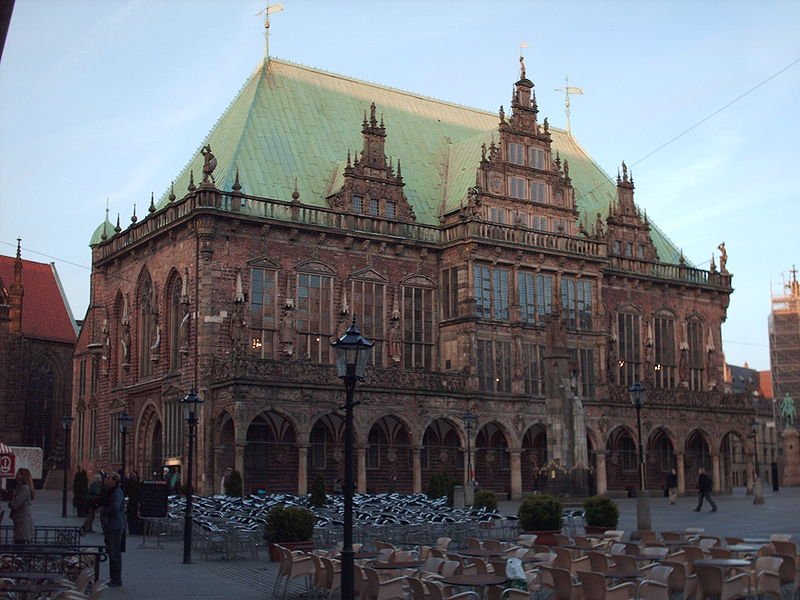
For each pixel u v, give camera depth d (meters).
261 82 78.19
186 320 66.62
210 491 63.12
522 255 76.50
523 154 80.19
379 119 83.50
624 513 56.81
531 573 22.50
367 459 68.75
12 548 23.98
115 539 27.45
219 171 71.69
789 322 144.62
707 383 91.31
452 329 74.38
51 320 113.62
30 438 108.56
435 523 38.09
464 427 70.75
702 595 20.25
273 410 62.31
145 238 72.12
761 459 167.50
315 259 70.56
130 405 74.75
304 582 28.45
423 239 75.75
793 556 22.98
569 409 53.66
